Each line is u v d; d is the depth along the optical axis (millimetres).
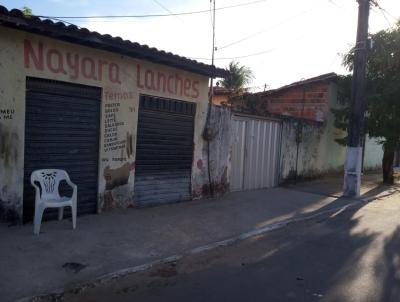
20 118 6242
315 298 4441
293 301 4340
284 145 13234
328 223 8477
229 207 9164
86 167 7363
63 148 6953
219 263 5574
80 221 6934
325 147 16031
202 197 10000
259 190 11977
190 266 5398
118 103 7688
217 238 6707
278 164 13062
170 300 4289
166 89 8656
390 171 15406
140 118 8219
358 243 6871
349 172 11789
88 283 4531
